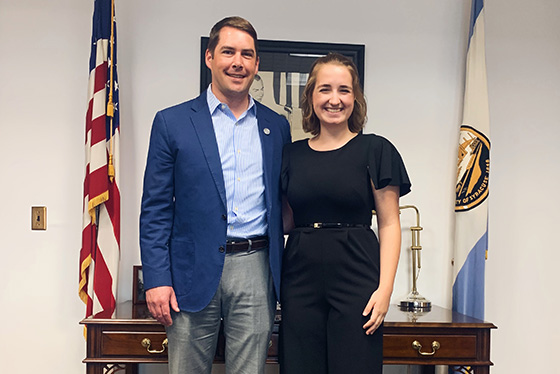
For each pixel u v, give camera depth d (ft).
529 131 9.95
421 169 9.78
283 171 6.62
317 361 6.15
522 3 9.97
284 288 6.38
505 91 9.95
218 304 6.35
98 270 8.68
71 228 9.36
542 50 9.98
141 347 7.45
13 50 9.35
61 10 9.40
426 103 9.82
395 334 7.57
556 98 9.96
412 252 9.50
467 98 9.36
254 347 6.36
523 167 9.93
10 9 9.34
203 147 6.32
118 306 8.68
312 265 6.19
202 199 6.26
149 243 6.30
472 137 9.25
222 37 6.40
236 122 6.54
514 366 9.84
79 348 9.33
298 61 9.57
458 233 9.24
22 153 9.34
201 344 6.36
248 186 6.44
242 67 6.37
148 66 9.43
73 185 9.37
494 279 9.83
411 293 9.25
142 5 9.44
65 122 9.38
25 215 9.32
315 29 9.68
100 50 8.80
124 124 9.39
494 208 9.86
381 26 9.79
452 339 7.63
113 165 8.78
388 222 6.30
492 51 9.95
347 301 6.04
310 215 6.30
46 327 9.30
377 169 6.21
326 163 6.31
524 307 9.87
